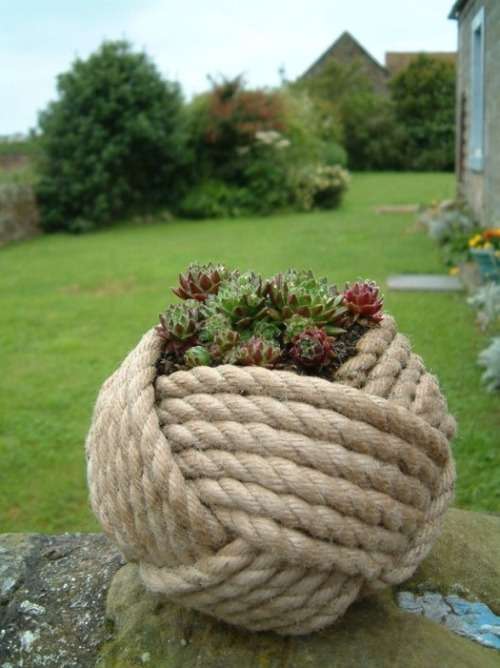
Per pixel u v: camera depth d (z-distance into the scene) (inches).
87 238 517.7
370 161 1042.7
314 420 52.5
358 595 58.7
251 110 600.1
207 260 374.9
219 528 52.4
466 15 378.9
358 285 64.5
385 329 62.7
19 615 68.0
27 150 674.2
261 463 52.1
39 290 322.3
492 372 167.0
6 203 507.2
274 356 58.3
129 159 582.2
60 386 193.3
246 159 602.5
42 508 132.3
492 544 73.2
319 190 596.4
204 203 595.5
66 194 563.2
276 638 58.8
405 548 56.7
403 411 53.9
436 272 309.7
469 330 219.1
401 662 55.9
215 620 61.3
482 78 323.6
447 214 375.6
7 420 169.9
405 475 54.4
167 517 53.1
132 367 59.9
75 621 66.8
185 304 64.3
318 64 1342.3
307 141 635.5
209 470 52.9
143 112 574.2
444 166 1029.2
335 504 51.6
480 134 346.3
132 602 65.7
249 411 53.7
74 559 75.9
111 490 57.0
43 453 152.8
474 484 127.1
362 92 1125.1
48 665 62.8
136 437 55.1
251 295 61.2
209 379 56.2
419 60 1071.0
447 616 63.9
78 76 574.9
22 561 75.1
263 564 51.8
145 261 388.2
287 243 422.3
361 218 527.8
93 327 254.2
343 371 58.1
